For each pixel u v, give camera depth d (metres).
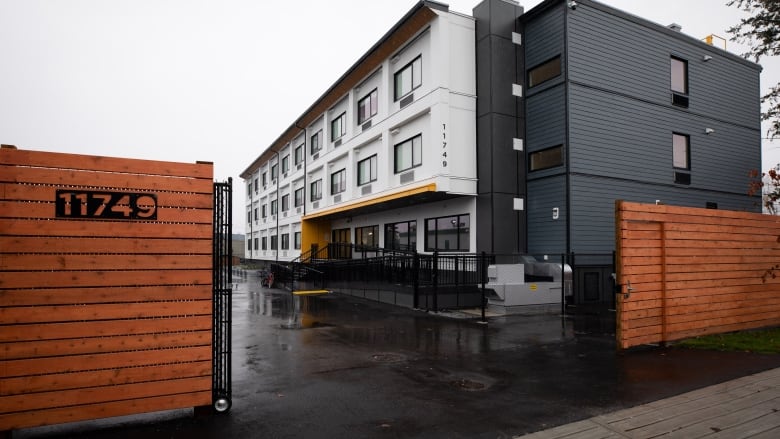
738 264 9.66
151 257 4.76
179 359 4.83
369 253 25.30
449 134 16.92
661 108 18.33
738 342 8.48
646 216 8.31
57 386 4.35
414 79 18.77
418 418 5.00
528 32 17.67
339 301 16.64
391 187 20.11
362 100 23.64
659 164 18.14
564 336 9.80
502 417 5.03
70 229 4.46
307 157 31.98
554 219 16.27
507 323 11.50
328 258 29.03
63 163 4.48
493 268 13.44
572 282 14.41
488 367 7.20
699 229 9.09
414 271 14.25
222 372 5.34
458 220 18.48
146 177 4.79
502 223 16.83
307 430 4.67
